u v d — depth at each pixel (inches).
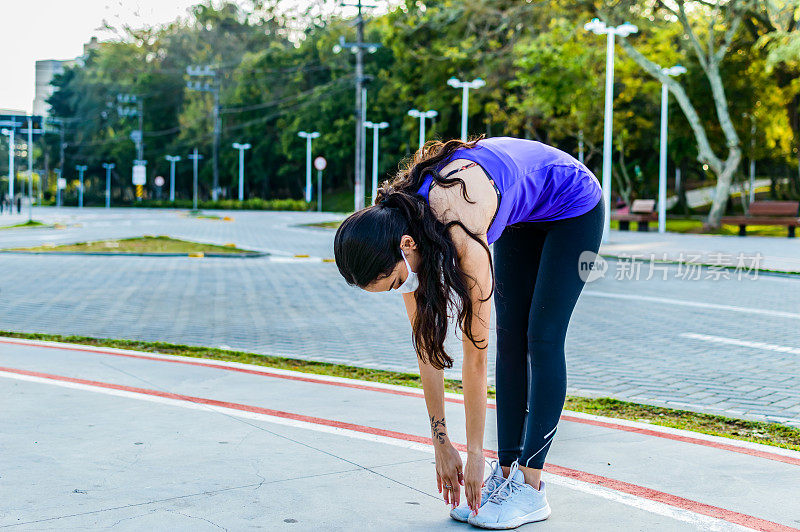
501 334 111.8
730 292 438.3
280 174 2910.9
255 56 3149.6
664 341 279.7
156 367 216.2
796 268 557.6
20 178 4276.6
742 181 1428.4
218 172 3221.0
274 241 941.2
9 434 143.4
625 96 1330.0
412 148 2012.8
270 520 102.7
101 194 3932.1
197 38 3683.6
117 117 3823.8
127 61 3858.3
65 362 221.6
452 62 1566.2
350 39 2635.3
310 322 327.9
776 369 229.6
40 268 578.6
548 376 105.0
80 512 104.3
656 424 160.4
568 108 1352.1
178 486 116.0
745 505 110.3
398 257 86.7
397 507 109.0
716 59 1095.0
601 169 1748.3
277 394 183.0
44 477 119.1
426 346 90.8
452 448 101.0
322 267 609.3
